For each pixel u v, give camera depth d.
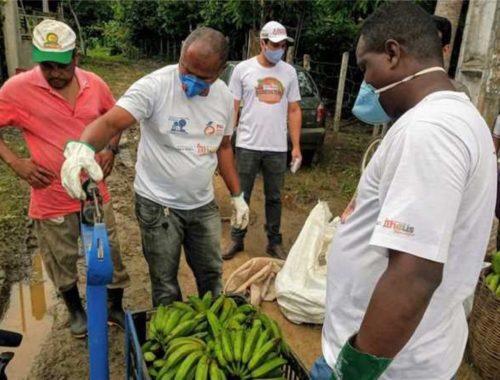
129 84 15.42
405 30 1.36
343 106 10.95
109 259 1.75
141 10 22.20
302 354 3.31
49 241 3.02
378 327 1.18
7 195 5.49
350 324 1.58
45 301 3.80
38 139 2.83
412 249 1.16
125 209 5.56
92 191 1.99
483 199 1.32
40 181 2.84
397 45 1.37
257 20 10.24
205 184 2.72
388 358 1.21
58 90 2.78
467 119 1.25
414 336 1.45
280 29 3.99
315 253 3.64
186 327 2.04
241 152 4.25
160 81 2.43
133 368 2.03
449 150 1.19
